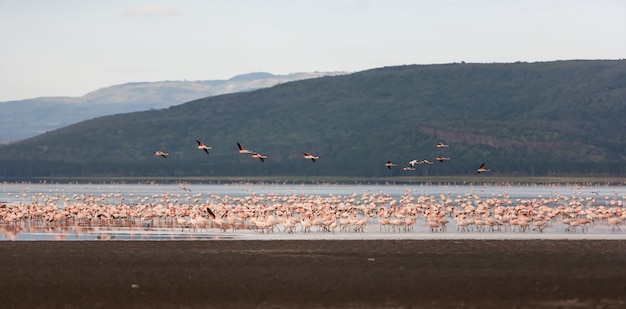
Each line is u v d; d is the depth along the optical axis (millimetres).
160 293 39594
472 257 50750
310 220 70062
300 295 39156
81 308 36812
